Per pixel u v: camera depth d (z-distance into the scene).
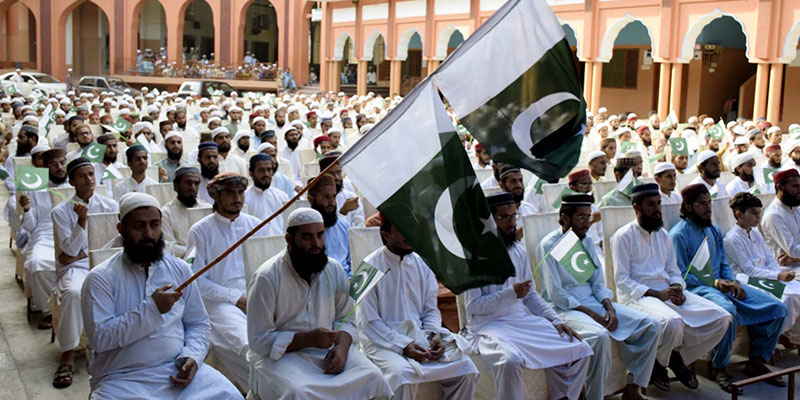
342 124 13.79
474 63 3.67
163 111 17.89
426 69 29.19
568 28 24.22
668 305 5.22
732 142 11.37
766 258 6.18
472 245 3.57
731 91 23.09
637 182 7.26
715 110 22.92
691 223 5.80
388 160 3.60
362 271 4.08
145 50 40.06
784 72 20.81
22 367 5.22
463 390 4.17
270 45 43.53
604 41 19.52
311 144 11.96
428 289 4.50
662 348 4.95
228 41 37.16
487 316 4.66
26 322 6.11
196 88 29.86
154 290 3.85
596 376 4.70
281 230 6.01
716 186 8.06
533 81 3.71
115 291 3.79
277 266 4.00
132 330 3.66
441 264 3.54
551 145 3.73
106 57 42.75
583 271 4.81
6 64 41.16
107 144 8.15
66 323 5.02
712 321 5.11
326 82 30.39
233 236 5.06
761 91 16.62
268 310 3.94
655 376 5.18
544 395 4.57
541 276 5.19
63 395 4.82
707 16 17.33
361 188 3.57
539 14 3.71
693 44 17.86
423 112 3.62
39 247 6.18
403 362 4.07
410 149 3.60
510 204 4.77
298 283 4.00
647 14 18.47
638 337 4.89
